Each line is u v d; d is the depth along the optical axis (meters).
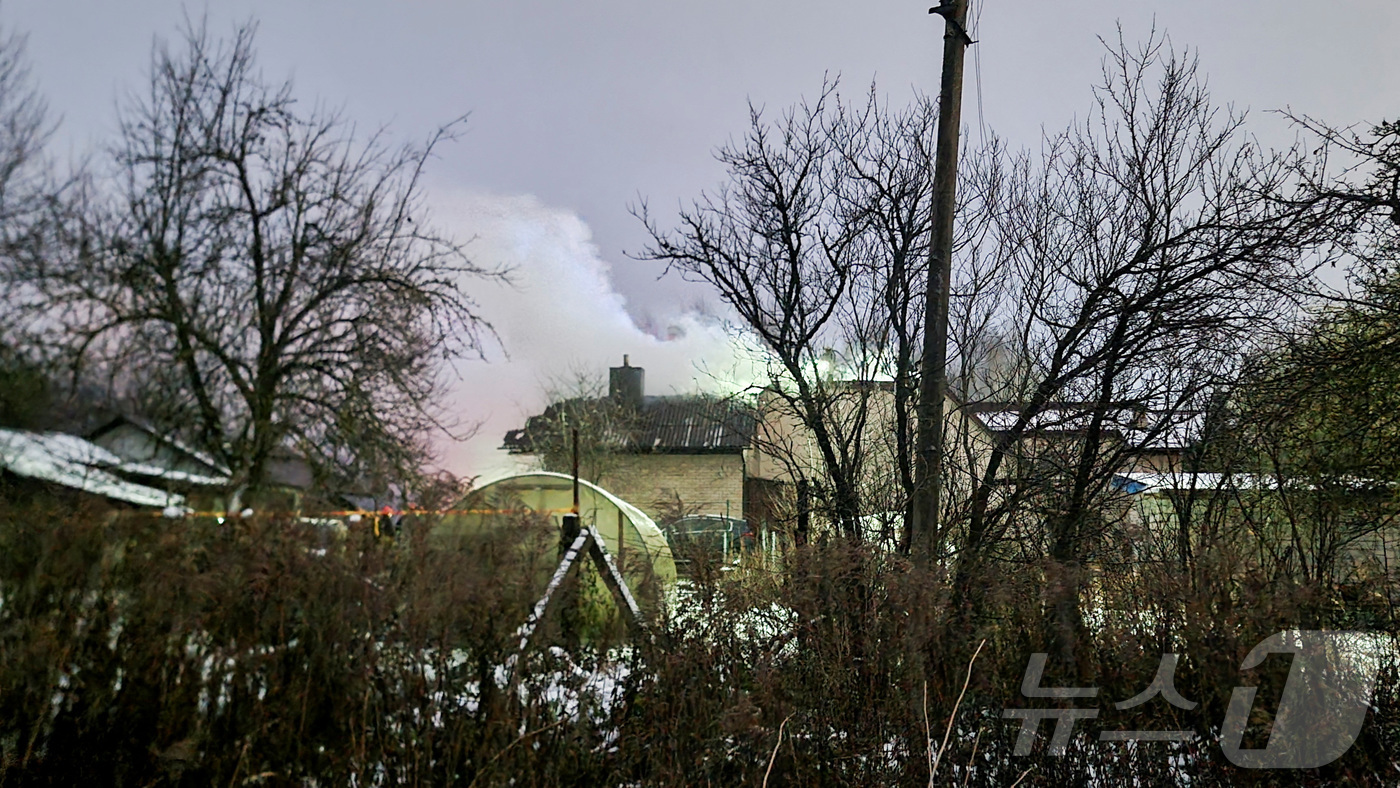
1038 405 10.49
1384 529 9.55
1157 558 8.30
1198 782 5.91
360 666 4.55
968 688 6.19
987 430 11.18
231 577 4.44
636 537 13.62
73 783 4.27
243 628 4.42
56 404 9.96
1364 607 6.62
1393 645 6.21
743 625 6.02
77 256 13.03
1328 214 9.88
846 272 11.61
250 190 14.86
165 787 4.33
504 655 4.79
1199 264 10.20
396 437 14.02
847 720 5.97
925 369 9.94
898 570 6.51
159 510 4.70
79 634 4.36
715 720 5.37
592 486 14.53
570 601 5.16
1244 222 10.16
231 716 4.40
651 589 5.70
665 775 5.17
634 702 5.33
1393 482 9.86
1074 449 10.54
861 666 6.12
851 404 11.48
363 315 14.86
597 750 5.08
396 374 14.61
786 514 11.15
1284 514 9.43
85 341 11.41
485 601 4.76
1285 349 10.34
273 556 4.50
